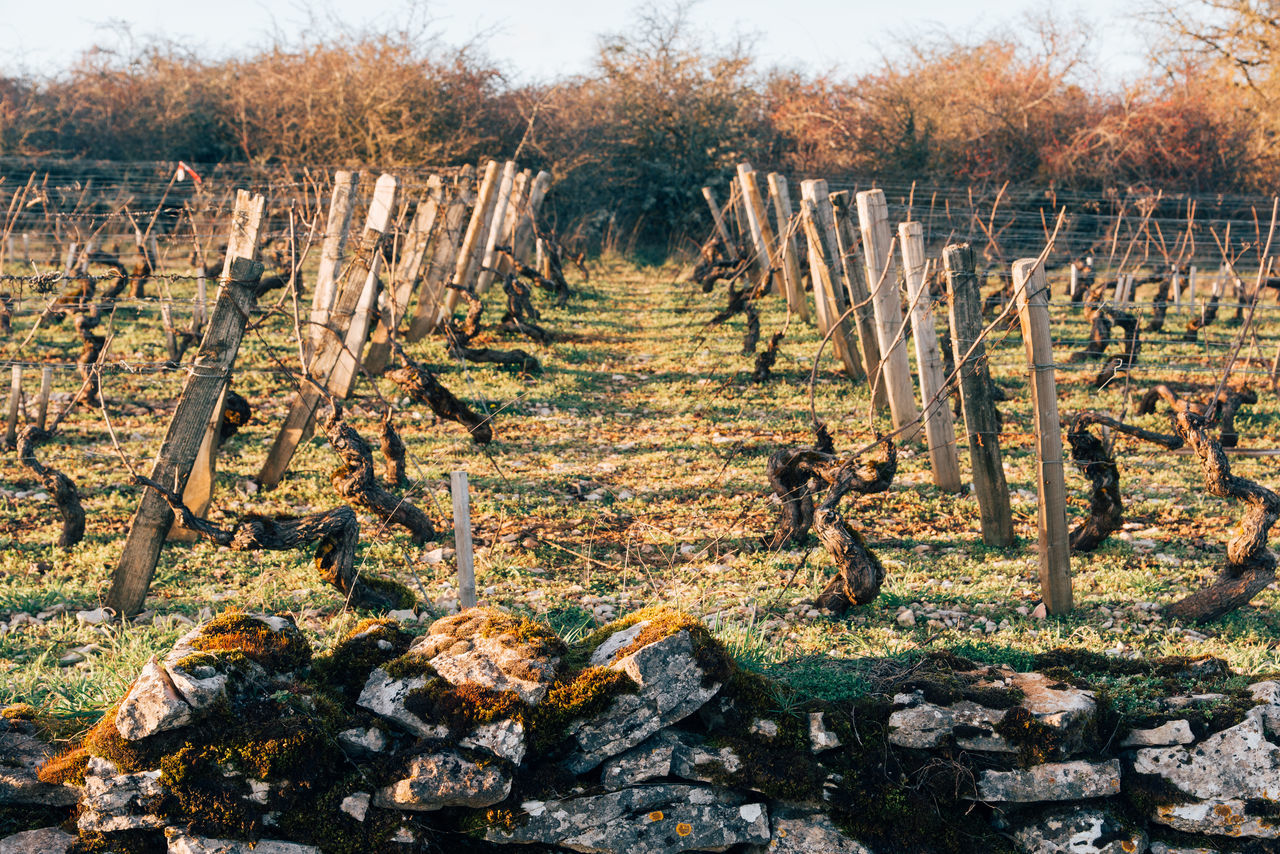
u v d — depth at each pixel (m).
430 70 30.86
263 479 9.00
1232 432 10.36
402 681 4.15
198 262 14.05
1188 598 6.33
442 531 7.83
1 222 19.16
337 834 3.84
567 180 33.31
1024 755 4.11
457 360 14.04
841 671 4.76
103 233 20.20
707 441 11.00
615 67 35.00
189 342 13.06
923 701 4.26
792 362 15.03
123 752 3.74
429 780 3.86
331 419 7.24
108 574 6.80
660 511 8.67
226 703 3.84
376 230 9.46
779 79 38.88
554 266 20.75
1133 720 4.28
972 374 7.42
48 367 9.41
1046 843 4.11
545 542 7.84
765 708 4.21
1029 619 6.31
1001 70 34.16
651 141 34.62
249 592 6.57
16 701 4.60
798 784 4.05
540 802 3.93
